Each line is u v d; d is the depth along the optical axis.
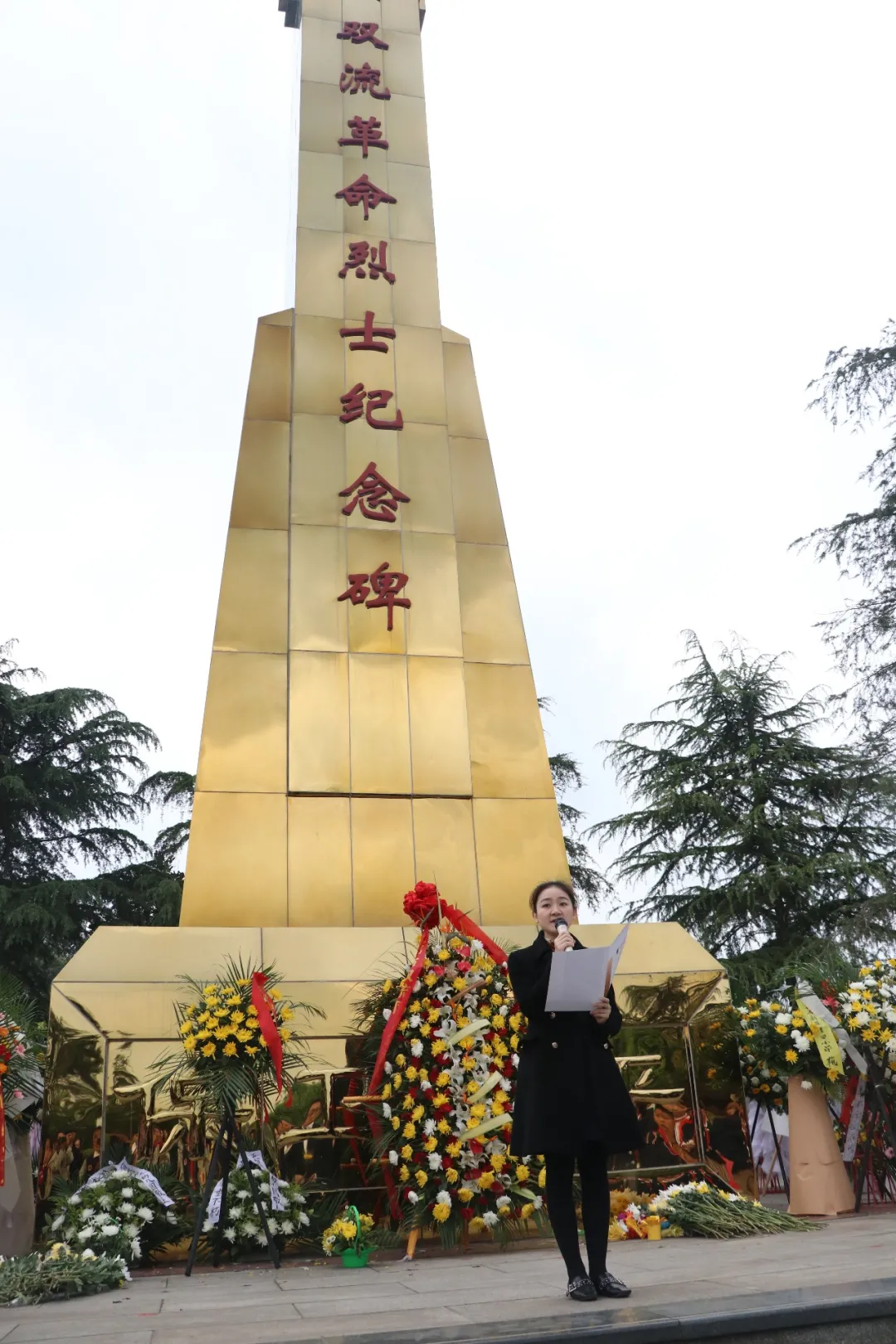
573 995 3.79
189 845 8.16
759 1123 8.77
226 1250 5.97
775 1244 5.37
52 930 17.27
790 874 15.30
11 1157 6.25
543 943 4.08
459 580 9.66
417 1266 5.42
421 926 6.72
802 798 16.69
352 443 9.98
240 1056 5.83
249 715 8.70
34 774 19.11
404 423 10.19
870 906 13.81
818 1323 3.13
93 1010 6.74
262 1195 5.95
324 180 11.26
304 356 10.28
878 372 14.88
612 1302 3.55
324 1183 6.59
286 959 7.20
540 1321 3.12
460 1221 6.02
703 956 7.85
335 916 8.22
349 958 7.30
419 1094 6.22
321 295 10.63
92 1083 6.58
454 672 9.28
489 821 8.82
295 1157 6.64
